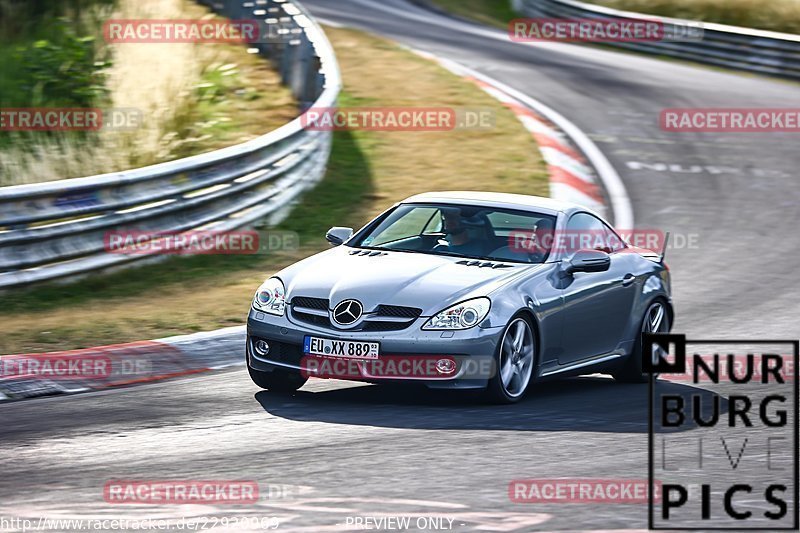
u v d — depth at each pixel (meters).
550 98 85.75
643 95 88.88
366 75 85.12
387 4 141.25
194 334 35.09
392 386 30.98
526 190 60.97
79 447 23.77
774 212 59.97
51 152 55.41
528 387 31.30
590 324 31.52
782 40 101.75
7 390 29.39
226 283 43.31
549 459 23.06
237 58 78.44
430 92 81.25
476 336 27.70
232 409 27.56
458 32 118.38
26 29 75.81
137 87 66.06
